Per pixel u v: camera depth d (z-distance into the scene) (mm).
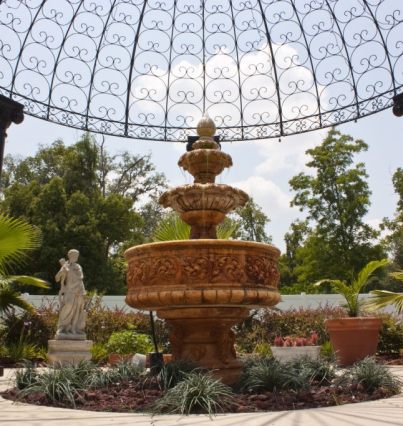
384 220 25047
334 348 7773
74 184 23312
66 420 2846
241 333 10883
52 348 8070
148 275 4238
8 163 30391
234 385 4172
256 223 29281
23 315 10703
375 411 3096
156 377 4105
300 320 10812
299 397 3637
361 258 21969
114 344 9367
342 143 23250
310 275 22875
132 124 7699
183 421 2809
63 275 8414
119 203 22984
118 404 3475
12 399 3869
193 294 3977
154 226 29938
